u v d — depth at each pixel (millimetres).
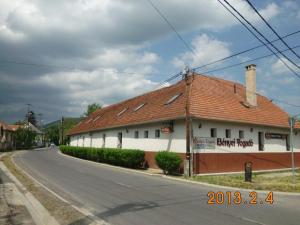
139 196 12539
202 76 27859
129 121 29188
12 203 10945
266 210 10445
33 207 10352
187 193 13492
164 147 23922
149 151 25859
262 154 25938
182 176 20203
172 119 22297
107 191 13641
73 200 11609
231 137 23531
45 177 18281
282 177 21250
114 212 9758
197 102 22641
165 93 29453
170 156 20547
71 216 9141
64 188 14312
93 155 33031
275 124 26750
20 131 74875
